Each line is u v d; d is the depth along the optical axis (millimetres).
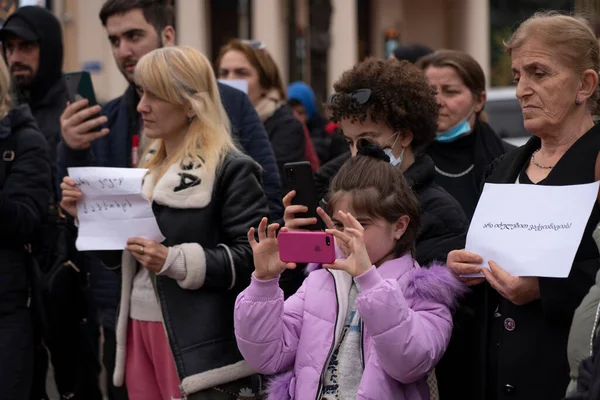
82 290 5633
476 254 3680
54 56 6957
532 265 3516
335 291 3795
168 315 4453
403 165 4316
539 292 3555
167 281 4484
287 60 33562
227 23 36531
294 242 3568
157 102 4645
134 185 4406
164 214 4574
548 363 3562
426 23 41906
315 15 34656
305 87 11086
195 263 4371
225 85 5902
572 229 3482
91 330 5695
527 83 3707
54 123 6832
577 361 3127
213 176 4531
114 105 5812
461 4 39188
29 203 5207
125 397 5340
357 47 40250
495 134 5922
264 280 3730
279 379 3814
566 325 3539
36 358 5473
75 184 4508
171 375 4543
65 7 29688
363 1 40312
